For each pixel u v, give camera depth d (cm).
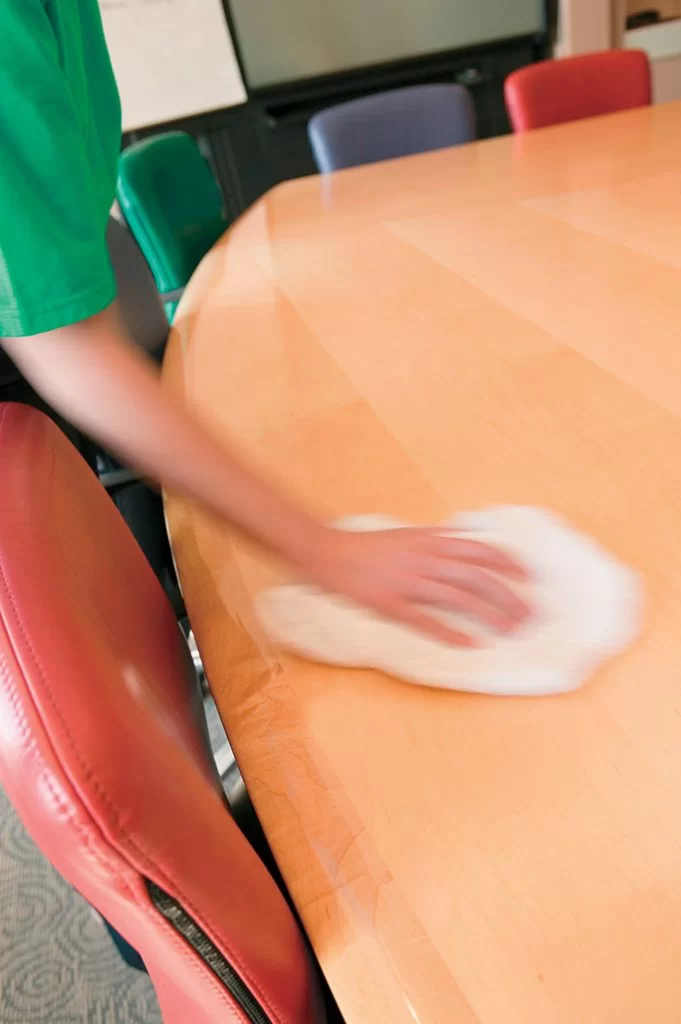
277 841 41
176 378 92
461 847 38
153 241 162
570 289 94
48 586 37
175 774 32
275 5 300
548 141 164
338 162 199
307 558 48
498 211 126
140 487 114
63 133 49
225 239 140
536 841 38
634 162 138
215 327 104
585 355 79
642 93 202
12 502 44
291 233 135
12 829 134
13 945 116
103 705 31
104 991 107
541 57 342
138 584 61
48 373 50
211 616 56
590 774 40
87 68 71
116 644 45
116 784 28
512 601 49
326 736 45
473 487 63
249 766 45
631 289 91
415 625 48
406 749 43
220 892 32
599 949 33
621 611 48
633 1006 31
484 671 46
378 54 320
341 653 50
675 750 40
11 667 31
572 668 45
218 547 63
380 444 71
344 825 40
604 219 114
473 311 93
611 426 67
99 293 50
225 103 312
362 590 48
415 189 148
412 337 90
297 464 70
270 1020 37
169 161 176
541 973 33
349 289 107
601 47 341
